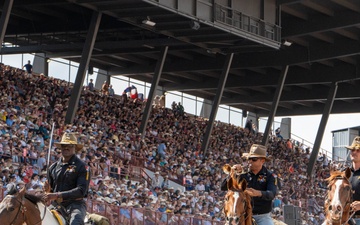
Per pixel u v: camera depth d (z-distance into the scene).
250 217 17.05
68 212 17.86
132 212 37.31
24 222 16.48
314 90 77.31
